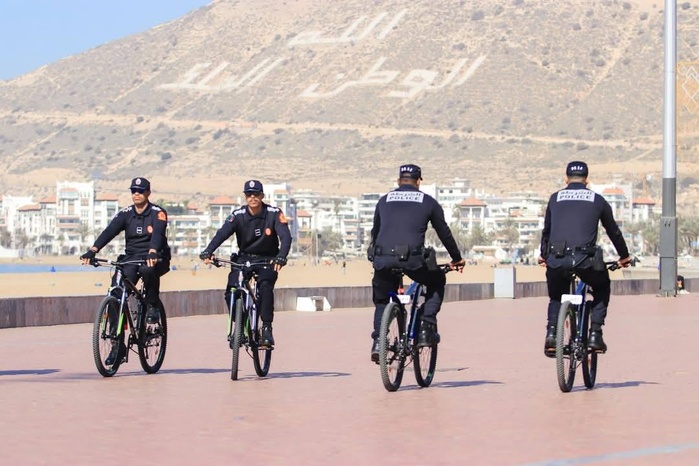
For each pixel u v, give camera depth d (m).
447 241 14.11
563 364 13.68
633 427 11.05
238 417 11.70
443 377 15.90
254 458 9.39
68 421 11.36
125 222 16.16
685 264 172.12
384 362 13.66
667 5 42.03
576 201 14.05
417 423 11.31
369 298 39.69
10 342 22.22
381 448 9.86
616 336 23.94
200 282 146.12
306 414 11.94
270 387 14.53
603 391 14.20
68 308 28.86
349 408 12.44
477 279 150.38
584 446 9.94
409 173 14.30
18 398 13.17
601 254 13.99
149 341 16.14
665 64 42.50
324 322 29.55
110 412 12.02
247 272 15.55
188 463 9.16
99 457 9.39
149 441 10.19
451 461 9.25
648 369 17.05
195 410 12.23
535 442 10.16
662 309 35.50
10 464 9.06
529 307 37.53
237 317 15.29
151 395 13.56
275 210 15.66
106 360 15.63
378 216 14.22
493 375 16.16
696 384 15.02
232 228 15.59
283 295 35.53
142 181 16.00
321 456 9.48
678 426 11.12
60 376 15.82
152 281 16.08
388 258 13.92
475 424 11.25
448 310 35.50
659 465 9.03
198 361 18.42
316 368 17.12
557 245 13.92
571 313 13.96
